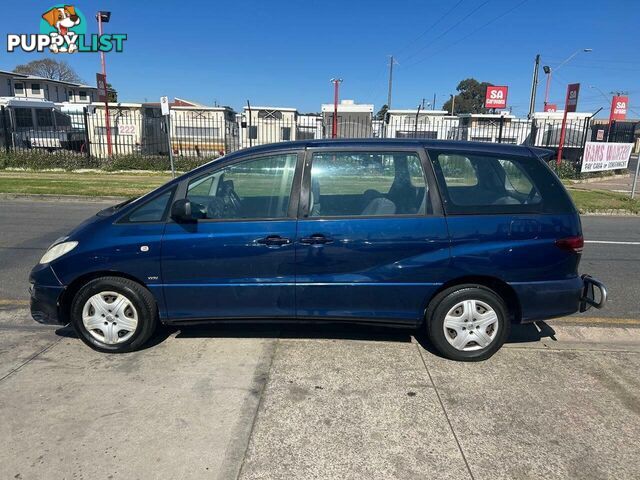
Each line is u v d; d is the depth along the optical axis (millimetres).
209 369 3828
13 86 54188
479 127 26688
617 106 33750
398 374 3805
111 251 3900
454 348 4016
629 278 6664
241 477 2664
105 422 3121
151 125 25266
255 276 3918
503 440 3020
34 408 3262
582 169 21719
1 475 2641
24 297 5492
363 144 4020
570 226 3965
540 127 27281
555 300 3967
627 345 4465
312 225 3879
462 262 3877
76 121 33531
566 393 3574
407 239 3865
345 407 3340
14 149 21188
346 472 2721
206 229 3896
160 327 4609
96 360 3959
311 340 4387
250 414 3236
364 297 3941
